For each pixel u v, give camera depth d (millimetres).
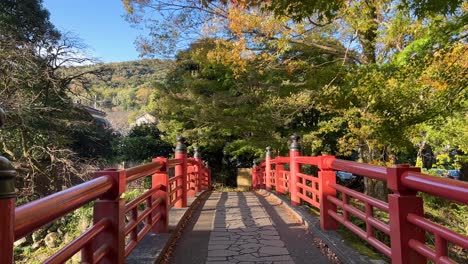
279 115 13570
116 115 43594
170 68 16531
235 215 6613
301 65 9719
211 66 13883
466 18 5254
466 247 1816
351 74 7172
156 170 4441
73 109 13836
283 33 8883
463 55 6043
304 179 6363
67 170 12516
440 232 2055
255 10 8711
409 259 2400
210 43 10539
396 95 6711
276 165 9273
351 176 16734
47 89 12539
